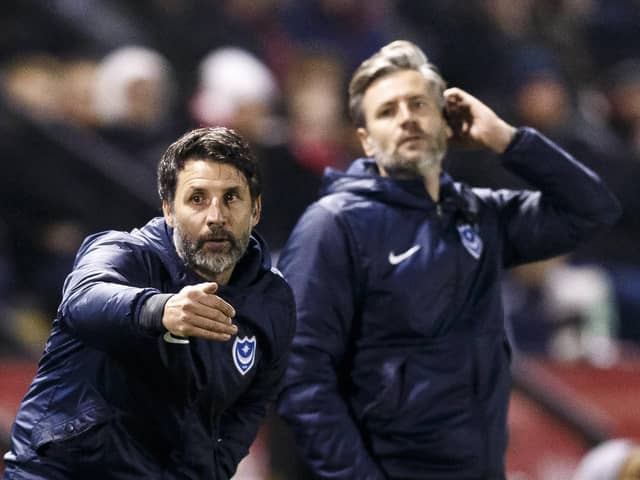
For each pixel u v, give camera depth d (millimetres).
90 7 35562
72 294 12250
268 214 25906
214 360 13070
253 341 13406
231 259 12805
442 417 15703
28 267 27359
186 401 12961
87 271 12453
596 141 36219
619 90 39594
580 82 40625
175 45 35500
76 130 27797
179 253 12938
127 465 12867
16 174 27234
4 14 34062
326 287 15758
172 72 34969
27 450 12898
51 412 12875
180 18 36062
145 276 12836
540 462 24734
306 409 15602
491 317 16172
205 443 13250
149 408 12898
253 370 13547
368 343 15906
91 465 12844
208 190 12656
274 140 26891
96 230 27391
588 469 21031
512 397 24984
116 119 28781
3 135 27203
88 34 34719
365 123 16438
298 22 37312
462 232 16172
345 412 15727
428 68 16328
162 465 13094
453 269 15945
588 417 24812
